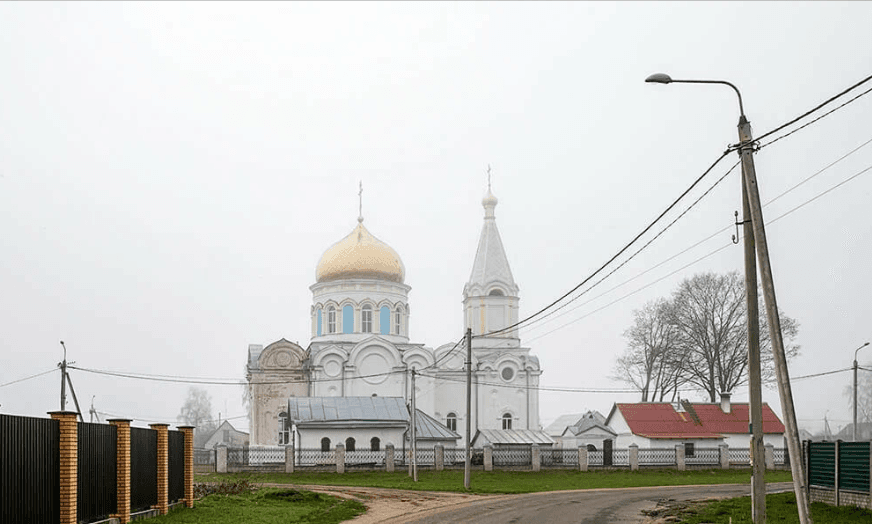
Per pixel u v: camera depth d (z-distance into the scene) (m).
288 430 73.81
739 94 20.80
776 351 18.05
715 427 65.44
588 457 66.31
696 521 26.19
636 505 33.16
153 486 27.08
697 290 67.94
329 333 78.25
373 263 78.19
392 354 75.75
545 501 35.66
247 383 74.94
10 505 17.91
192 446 30.78
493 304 78.81
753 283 22.69
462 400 77.81
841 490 28.88
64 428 20.48
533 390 77.38
